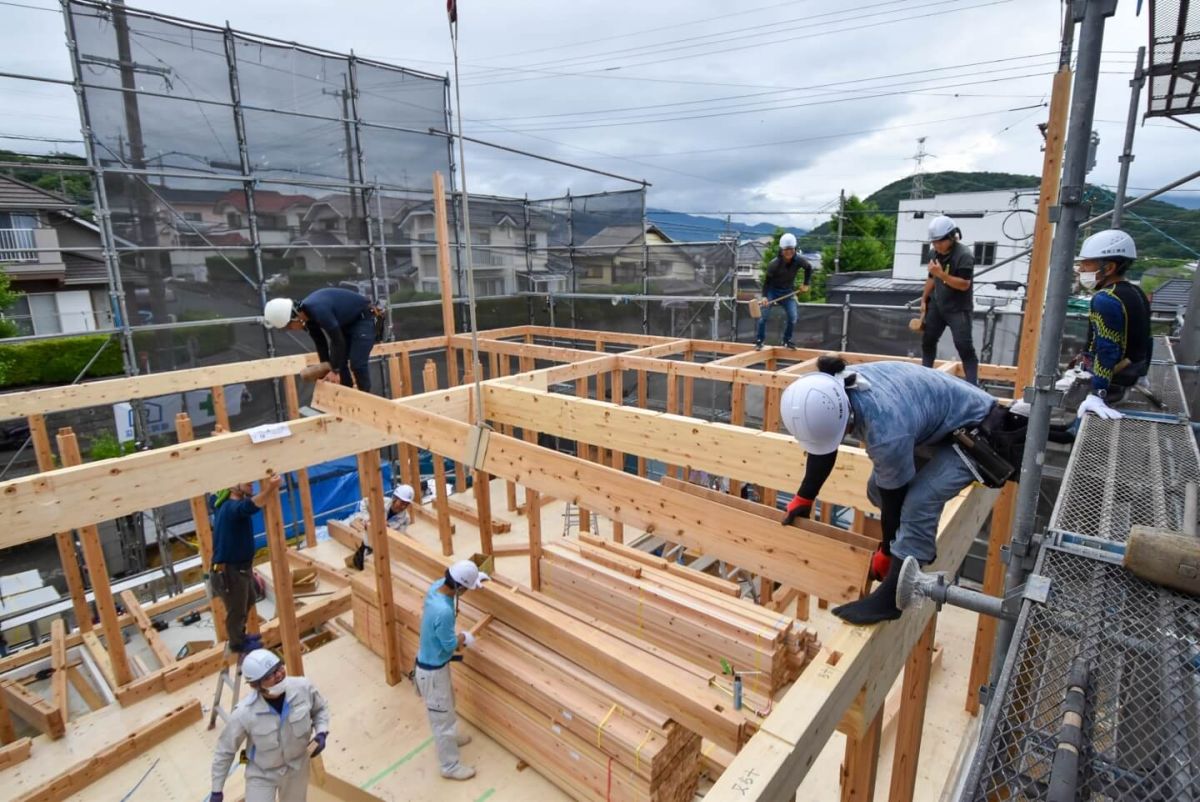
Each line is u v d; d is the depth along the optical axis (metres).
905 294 15.74
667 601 4.03
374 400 4.65
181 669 5.41
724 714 3.12
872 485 2.66
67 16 7.48
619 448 4.75
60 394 6.15
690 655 3.85
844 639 2.29
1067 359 8.88
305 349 9.95
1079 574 2.19
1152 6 3.83
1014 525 2.72
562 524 7.91
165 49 8.33
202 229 8.84
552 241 13.98
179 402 8.91
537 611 4.29
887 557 2.42
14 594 7.08
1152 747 1.61
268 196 9.48
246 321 9.20
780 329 11.09
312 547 7.83
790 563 2.70
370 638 5.69
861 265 34.88
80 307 17.33
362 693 5.17
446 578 4.26
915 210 24.56
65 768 4.63
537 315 14.19
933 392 2.41
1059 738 1.57
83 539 5.00
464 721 4.77
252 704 3.77
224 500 5.21
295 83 9.66
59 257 16.81
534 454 3.62
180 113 8.52
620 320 12.93
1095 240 3.63
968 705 4.88
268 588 6.93
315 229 10.09
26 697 5.08
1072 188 2.36
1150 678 1.76
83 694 5.63
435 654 4.15
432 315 11.93
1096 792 1.52
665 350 8.71
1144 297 3.58
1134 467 2.91
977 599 2.16
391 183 11.05
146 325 8.27
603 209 12.99
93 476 3.91
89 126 7.79
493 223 13.30
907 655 2.81
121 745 4.68
